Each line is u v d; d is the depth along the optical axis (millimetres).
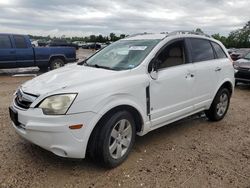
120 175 3561
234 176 3623
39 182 3352
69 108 3234
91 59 4926
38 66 13484
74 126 3254
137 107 3877
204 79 5133
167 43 4492
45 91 3381
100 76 3703
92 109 3352
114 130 3623
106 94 3486
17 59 12508
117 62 4344
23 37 12711
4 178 3406
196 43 5160
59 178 3451
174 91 4473
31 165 3734
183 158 4090
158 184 3379
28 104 3459
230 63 5941
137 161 3941
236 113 6652
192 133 5152
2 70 14570
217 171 3734
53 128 3209
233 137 5020
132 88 3791
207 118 6047
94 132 3492
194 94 4953
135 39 4906
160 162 3938
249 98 8562
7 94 8031
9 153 4055
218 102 5707
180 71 4578
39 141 3328
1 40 12047
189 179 3512
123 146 3844
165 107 4371
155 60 4207
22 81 10875
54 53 13688
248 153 4344
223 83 5699
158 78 4176
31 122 3299
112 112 3631
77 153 3332
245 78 10117
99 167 3738
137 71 3975
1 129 4957
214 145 4617
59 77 3826
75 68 4379
